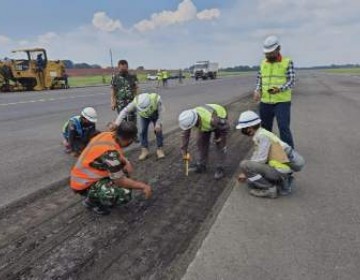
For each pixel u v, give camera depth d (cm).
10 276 313
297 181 532
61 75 3105
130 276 311
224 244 357
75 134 657
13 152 726
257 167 464
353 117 1135
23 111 1383
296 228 388
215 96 1980
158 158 659
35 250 353
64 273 317
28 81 2912
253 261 328
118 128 407
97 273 316
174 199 471
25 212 436
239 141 793
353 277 304
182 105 1530
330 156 664
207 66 5294
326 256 335
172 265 325
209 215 423
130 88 771
